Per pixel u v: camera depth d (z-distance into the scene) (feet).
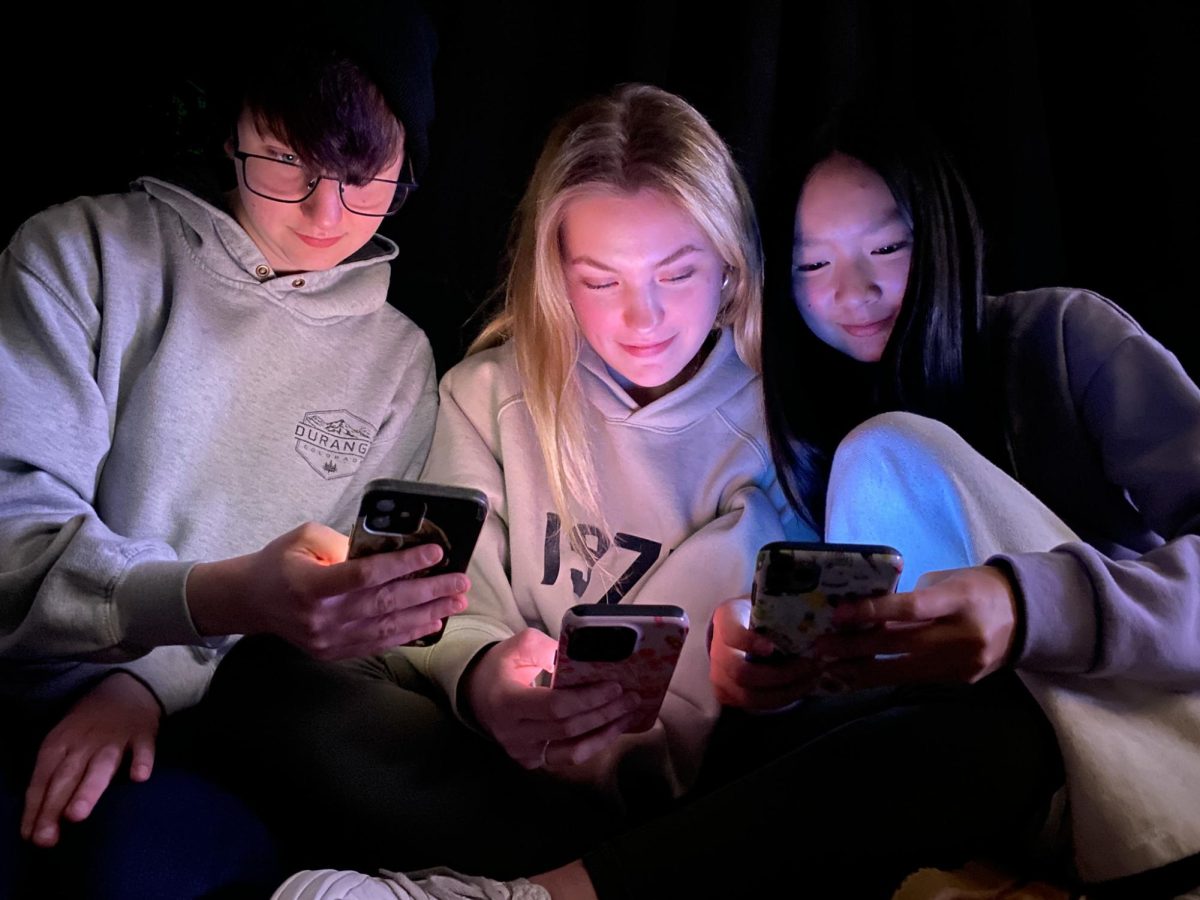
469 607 4.75
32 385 4.36
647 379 4.81
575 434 4.91
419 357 5.28
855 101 4.88
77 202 4.82
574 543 4.82
